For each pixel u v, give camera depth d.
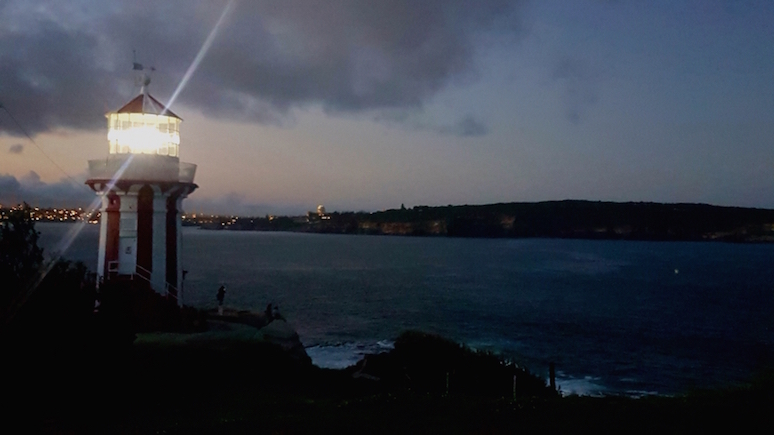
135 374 15.86
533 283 90.12
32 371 11.92
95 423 12.76
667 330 50.03
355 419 12.85
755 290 83.69
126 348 14.52
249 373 18.45
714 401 13.73
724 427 11.64
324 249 192.50
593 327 51.00
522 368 26.03
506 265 129.38
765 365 37.44
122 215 21.84
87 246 122.44
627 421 12.18
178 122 23.72
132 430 12.37
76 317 13.00
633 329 50.38
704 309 63.59
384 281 88.19
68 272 13.52
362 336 44.41
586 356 39.53
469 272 108.81
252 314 26.41
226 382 17.34
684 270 121.50
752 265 138.38
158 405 14.51
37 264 12.96
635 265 136.00
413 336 24.12
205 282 80.19
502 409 13.54
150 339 19.09
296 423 12.58
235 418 13.52
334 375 20.47
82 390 12.99
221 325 23.47
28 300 12.34
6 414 11.61
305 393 17.23
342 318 52.81
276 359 20.25
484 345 42.16
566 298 71.50
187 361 18.06
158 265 22.11
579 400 14.73
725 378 34.22
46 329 12.34
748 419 12.08
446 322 51.97
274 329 23.39
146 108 22.75
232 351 19.31
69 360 12.60
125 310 15.02
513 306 63.28
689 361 38.50
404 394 15.67
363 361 23.53
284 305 60.22
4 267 12.20
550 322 53.31
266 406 14.84
